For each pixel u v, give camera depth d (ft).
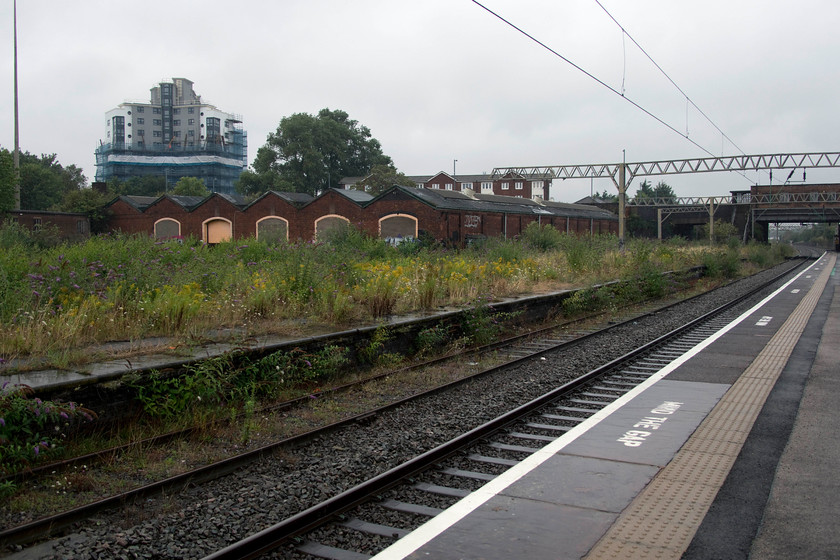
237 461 21.56
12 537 16.02
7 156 134.72
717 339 48.34
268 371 30.14
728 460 21.01
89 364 26.02
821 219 264.52
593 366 38.68
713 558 14.48
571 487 18.99
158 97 441.68
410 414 28.12
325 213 161.89
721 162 136.56
